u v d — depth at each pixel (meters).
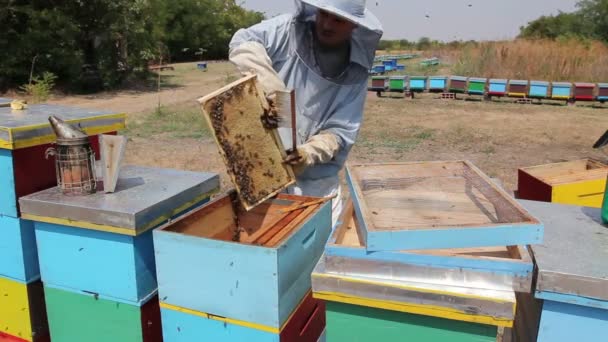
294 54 2.35
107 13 16.66
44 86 13.30
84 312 1.96
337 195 2.68
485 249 1.59
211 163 6.80
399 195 2.11
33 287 2.09
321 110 2.46
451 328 1.42
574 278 1.31
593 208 1.91
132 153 7.38
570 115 11.88
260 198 1.88
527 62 17.62
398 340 1.49
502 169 6.71
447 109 12.84
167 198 1.93
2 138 1.88
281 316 1.61
